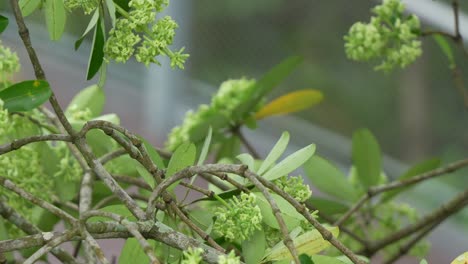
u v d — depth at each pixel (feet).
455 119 23.43
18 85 7.65
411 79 23.40
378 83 23.66
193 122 11.04
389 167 24.21
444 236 23.54
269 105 11.41
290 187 7.84
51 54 24.11
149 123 24.64
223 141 11.19
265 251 7.57
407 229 10.64
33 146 9.30
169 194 7.62
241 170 7.16
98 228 7.41
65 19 7.98
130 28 7.47
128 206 7.36
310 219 7.14
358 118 24.08
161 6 7.54
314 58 23.61
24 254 9.11
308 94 11.41
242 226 7.49
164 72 24.40
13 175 8.89
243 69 24.11
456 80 11.05
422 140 23.89
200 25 23.82
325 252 9.38
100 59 7.47
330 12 23.09
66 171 9.30
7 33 23.45
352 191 10.85
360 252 10.66
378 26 9.95
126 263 8.01
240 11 23.80
